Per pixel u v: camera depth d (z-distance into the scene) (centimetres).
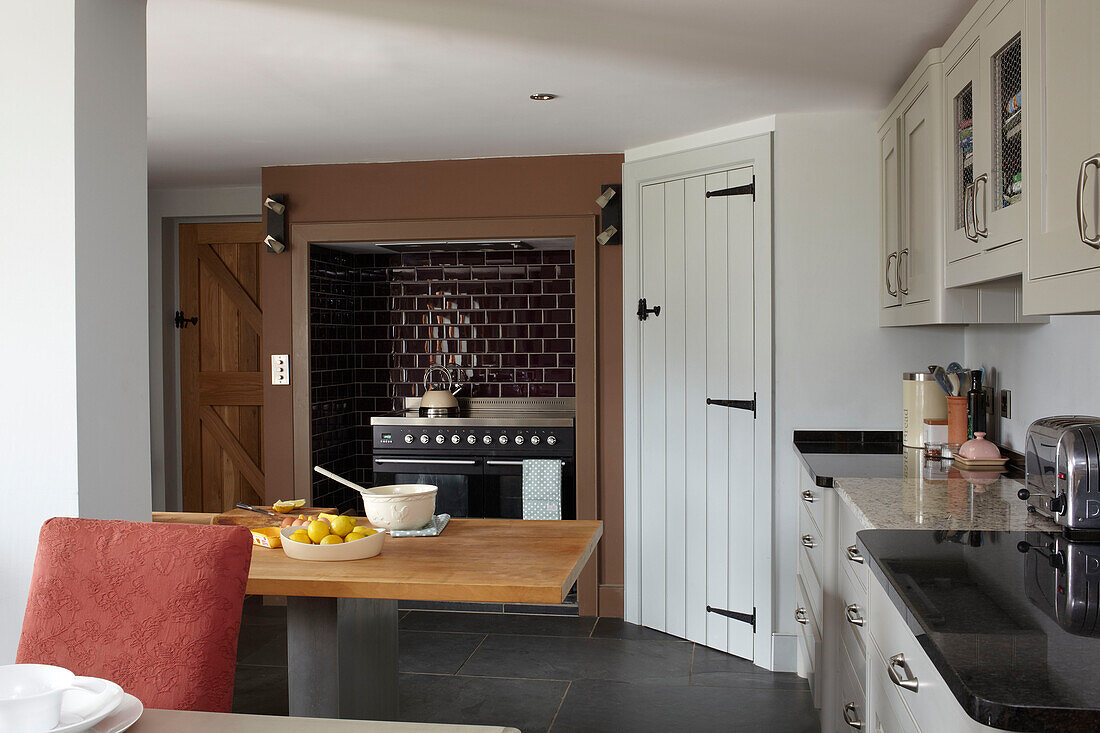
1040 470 229
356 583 224
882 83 346
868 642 219
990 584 163
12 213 218
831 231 393
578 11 267
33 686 133
